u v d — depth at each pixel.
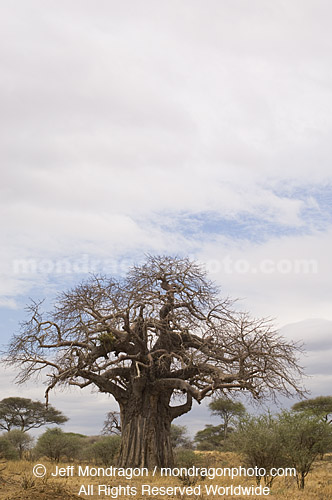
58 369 26.53
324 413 19.83
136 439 27.19
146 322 27.38
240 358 25.72
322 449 19.25
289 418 19.69
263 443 18.61
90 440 47.88
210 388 26.36
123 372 28.45
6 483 14.83
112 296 27.47
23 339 26.77
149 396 27.80
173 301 28.19
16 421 53.16
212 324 27.39
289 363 26.48
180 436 53.06
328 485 19.48
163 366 27.50
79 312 26.83
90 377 27.11
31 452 38.38
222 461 30.16
